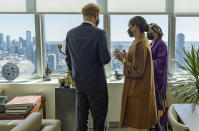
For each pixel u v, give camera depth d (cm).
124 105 182
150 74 174
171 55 286
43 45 291
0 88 256
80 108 190
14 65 271
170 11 276
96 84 175
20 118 187
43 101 243
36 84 257
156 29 214
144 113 176
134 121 178
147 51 170
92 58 170
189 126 114
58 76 297
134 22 173
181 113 136
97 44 168
